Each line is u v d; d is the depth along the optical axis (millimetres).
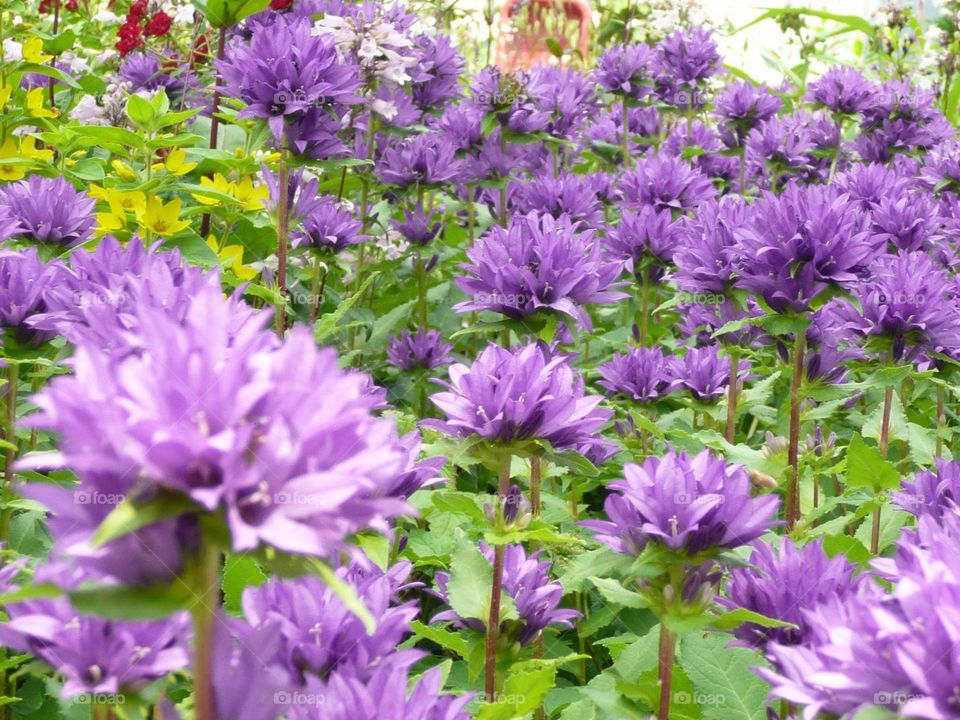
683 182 5020
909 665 1214
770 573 2170
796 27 8273
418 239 5012
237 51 3529
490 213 5445
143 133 4188
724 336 3863
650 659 2486
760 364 3926
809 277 2924
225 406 1074
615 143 6816
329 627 1738
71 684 1477
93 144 4551
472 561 2521
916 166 5902
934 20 8000
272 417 1112
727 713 2275
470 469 3842
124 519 1062
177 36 5488
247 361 1128
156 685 1544
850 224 2922
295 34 3539
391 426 1234
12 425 2762
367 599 1803
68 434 1047
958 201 4984
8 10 4898
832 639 1363
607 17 8656
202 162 4867
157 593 1152
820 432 3689
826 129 6031
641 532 2047
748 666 2324
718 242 3523
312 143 3609
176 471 1064
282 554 1175
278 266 3818
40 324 2441
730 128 6348
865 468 3141
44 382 3059
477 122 5215
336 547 1212
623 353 4730
